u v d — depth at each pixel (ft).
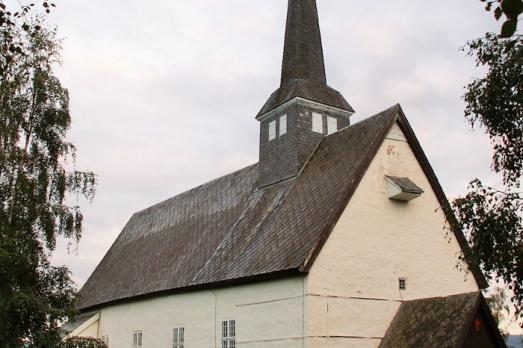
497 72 48.03
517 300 45.47
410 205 82.33
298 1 108.88
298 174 94.27
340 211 75.10
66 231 81.30
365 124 88.63
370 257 76.18
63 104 85.05
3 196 78.07
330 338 70.08
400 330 72.64
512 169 48.85
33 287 75.15
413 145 84.48
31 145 82.64
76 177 84.48
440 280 82.12
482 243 47.24
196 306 92.12
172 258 111.04
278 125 101.81
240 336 80.28
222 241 97.09
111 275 134.10
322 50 107.76
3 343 68.39
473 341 64.80
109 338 120.37
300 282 71.56
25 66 82.48
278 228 84.02
